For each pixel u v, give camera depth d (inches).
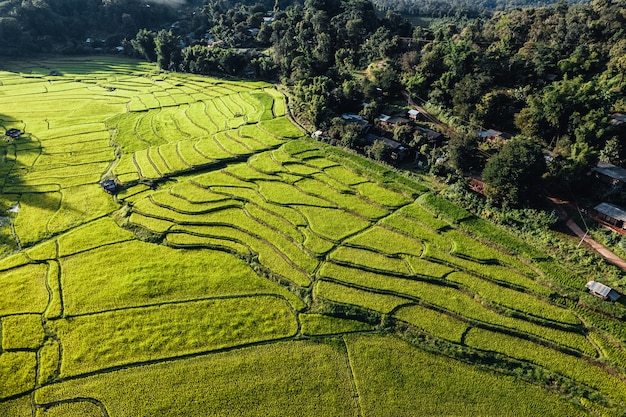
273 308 2175.2
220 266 2455.7
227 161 3590.1
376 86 4335.6
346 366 1887.3
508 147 2706.7
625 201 2561.5
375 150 3321.9
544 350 1897.1
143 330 2038.6
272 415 1689.2
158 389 1779.0
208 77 6048.2
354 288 2242.9
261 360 1907.0
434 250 2429.9
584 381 1756.9
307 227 2696.9
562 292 2110.0
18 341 1991.9
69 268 2464.3
